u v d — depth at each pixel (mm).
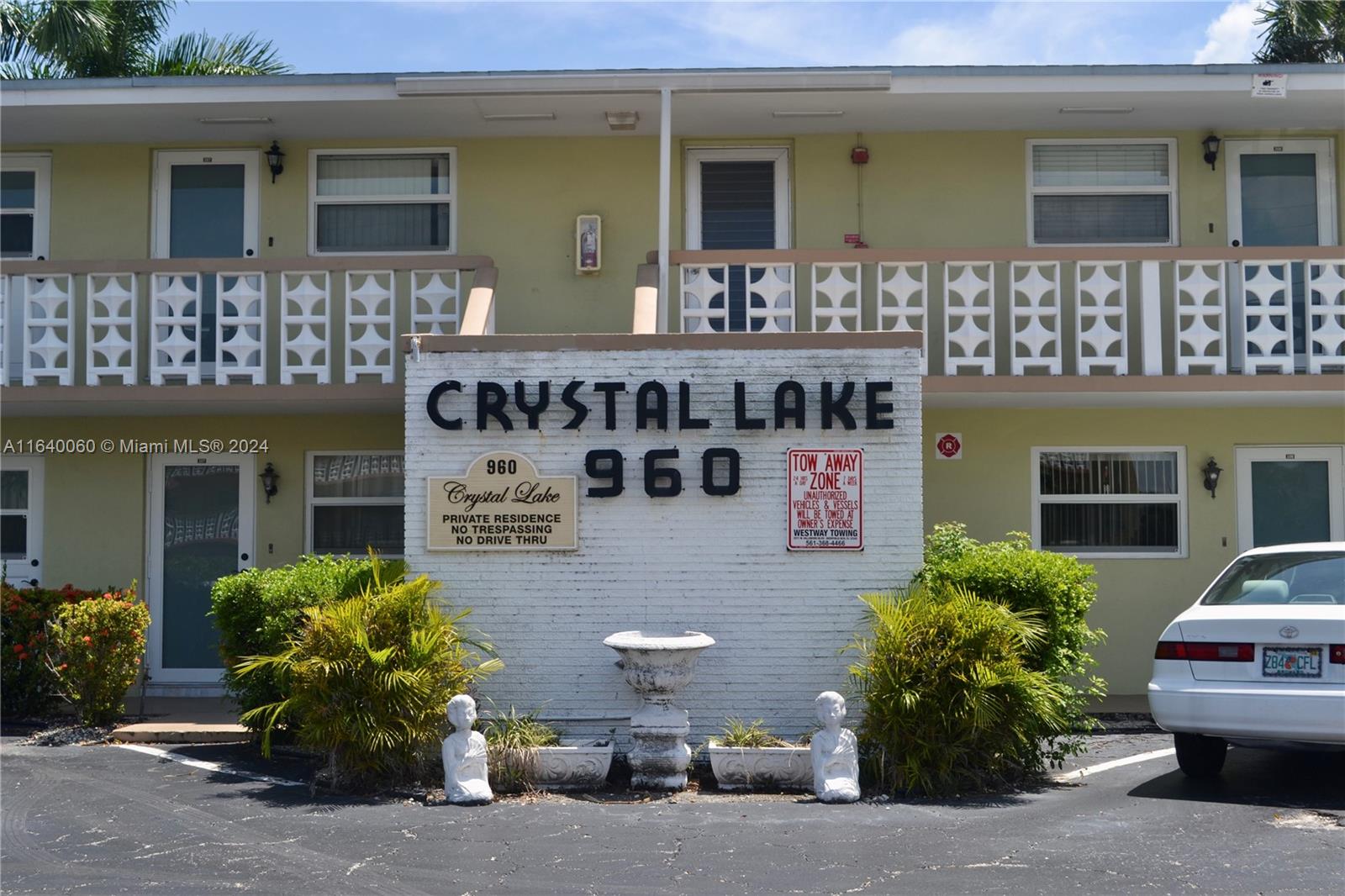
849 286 11328
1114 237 13031
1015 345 11992
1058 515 12523
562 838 7285
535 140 13156
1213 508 12469
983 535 12477
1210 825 7480
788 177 13133
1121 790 8523
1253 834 7277
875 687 8547
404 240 13180
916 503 9555
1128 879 6383
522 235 13086
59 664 10914
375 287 11500
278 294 12383
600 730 9539
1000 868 6590
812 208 13047
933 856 6832
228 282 12672
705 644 8844
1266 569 8875
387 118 12531
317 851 7043
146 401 11547
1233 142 13055
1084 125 12906
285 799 8328
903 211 13023
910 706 8219
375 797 8406
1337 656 7680
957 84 11758
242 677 10000
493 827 7555
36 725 11047
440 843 7184
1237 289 11539
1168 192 13047
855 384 9641
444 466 9719
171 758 9773
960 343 11359
